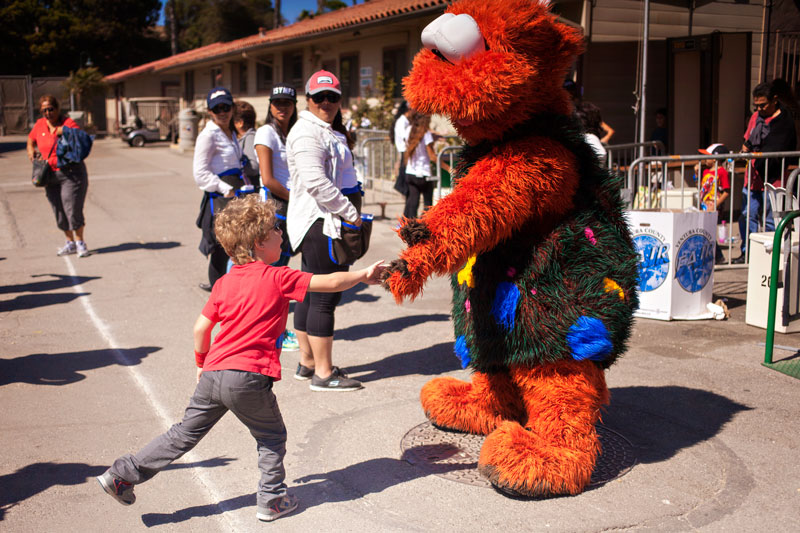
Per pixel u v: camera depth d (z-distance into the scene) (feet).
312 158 15.02
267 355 10.72
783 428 13.76
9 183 57.26
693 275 20.52
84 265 29.43
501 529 10.57
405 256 10.65
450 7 11.35
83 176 30.50
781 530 10.44
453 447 13.34
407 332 20.68
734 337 19.06
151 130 106.52
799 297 18.72
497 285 11.57
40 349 19.25
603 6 40.19
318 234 15.61
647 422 14.16
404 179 33.17
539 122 11.45
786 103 27.40
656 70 42.83
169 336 20.31
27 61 169.89
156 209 44.24
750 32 39.88
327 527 10.78
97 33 178.40
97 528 10.84
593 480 11.95
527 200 10.87
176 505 11.50
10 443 13.67
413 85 11.21
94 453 13.30
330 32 60.39
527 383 11.83
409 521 10.86
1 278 27.35
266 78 90.84
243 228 10.85
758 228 27.07
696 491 11.56
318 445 13.51
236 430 14.26
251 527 10.81
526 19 10.76
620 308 11.62
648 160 23.29
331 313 16.03
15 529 10.78
